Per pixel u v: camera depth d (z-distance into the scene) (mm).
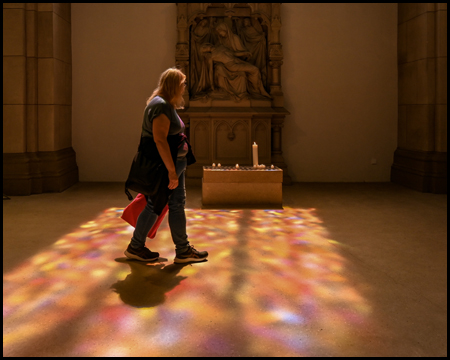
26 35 7043
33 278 3215
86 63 8344
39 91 7176
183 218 3518
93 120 8422
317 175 8641
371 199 6707
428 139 7426
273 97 8195
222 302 2799
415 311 2693
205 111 7875
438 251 3996
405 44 8180
